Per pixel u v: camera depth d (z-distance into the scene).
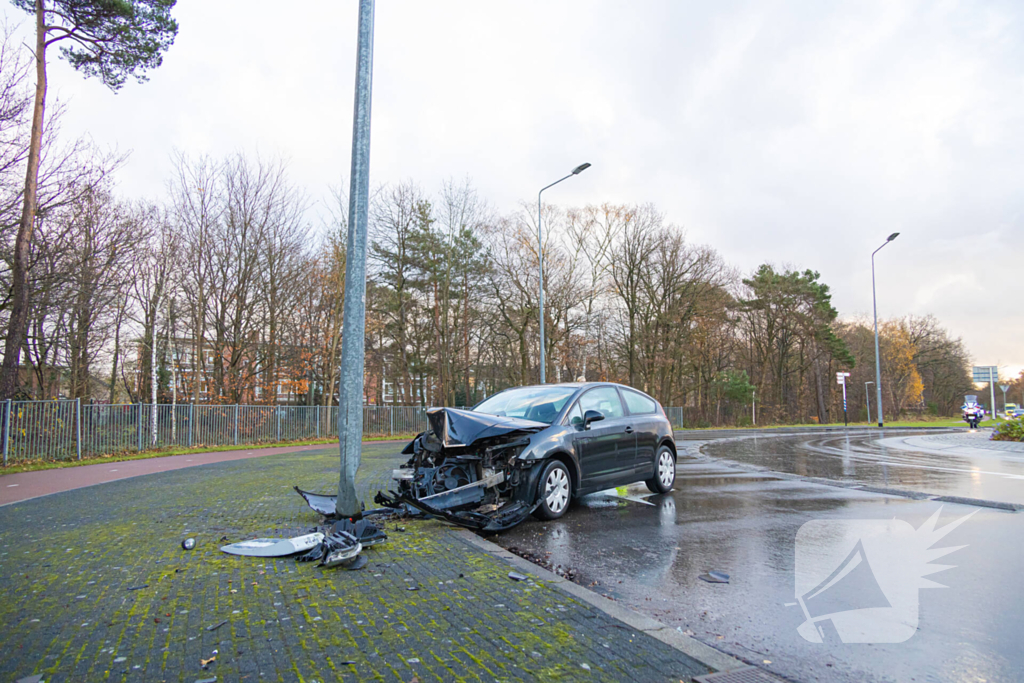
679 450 18.36
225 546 5.26
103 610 3.76
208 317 28.77
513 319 36.62
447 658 3.04
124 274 23.92
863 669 3.09
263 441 23.66
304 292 30.55
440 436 6.59
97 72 18.78
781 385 56.34
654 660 3.05
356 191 5.81
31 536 5.89
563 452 6.87
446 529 6.07
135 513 7.07
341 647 3.18
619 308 41.62
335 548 4.77
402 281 35.50
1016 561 4.99
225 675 2.87
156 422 19.41
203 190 27.73
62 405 16.09
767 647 3.37
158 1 19.00
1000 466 12.58
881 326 66.50
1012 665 3.13
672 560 5.16
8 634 3.39
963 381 70.38
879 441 23.00
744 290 52.66
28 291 18.38
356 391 5.72
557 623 3.53
